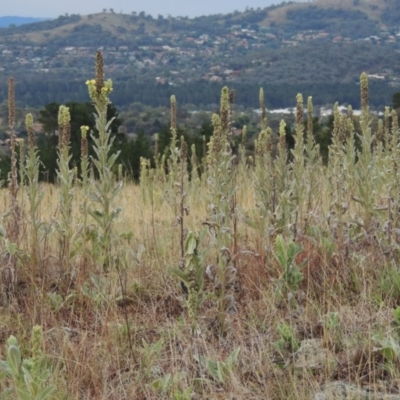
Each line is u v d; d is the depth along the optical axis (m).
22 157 6.48
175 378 4.23
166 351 4.80
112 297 5.54
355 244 5.98
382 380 4.23
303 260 5.96
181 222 6.06
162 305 5.64
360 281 5.50
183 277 4.86
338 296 5.38
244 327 5.11
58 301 5.59
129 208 8.39
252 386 4.29
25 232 6.45
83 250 6.04
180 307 5.62
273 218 6.25
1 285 5.83
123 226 7.52
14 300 5.63
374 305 5.09
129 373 4.50
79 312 5.58
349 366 4.23
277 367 4.40
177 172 8.56
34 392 3.78
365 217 6.11
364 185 6.09
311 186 7.06
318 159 7.67
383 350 4.31
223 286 5.12
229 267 5.16
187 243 4.96
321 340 4.72
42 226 6.24
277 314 5.13
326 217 6.37
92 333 5.14
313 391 4.08
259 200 6.60
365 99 6.20
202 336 4.76
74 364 4.55
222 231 5.21
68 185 6.17
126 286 5.86
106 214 5.98
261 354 4.54
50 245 6.78
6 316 5.42
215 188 5.43
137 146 17.72
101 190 5.96
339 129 6.96
